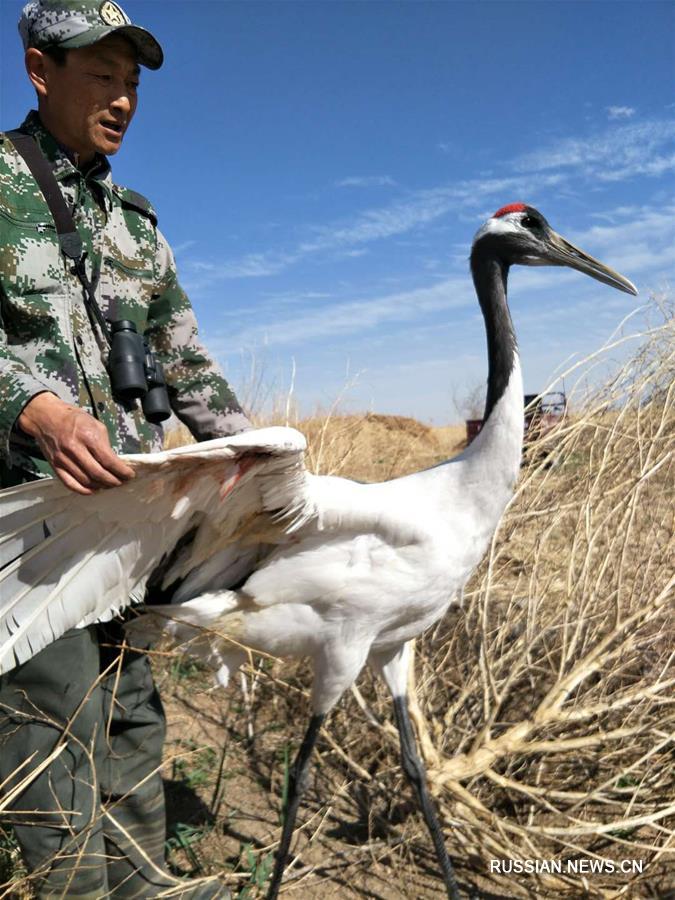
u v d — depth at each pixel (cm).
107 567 104
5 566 95
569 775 159
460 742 164
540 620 176
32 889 115
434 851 146
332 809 157
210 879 125
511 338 135
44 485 92
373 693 182
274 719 185
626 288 144
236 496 108
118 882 121
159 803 124
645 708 158
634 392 180
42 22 103
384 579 124
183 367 129
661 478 185
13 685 104
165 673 200
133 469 90
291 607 125
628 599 172
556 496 192
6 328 101
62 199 105
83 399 103
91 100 105
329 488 119
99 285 110
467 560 131
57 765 106
